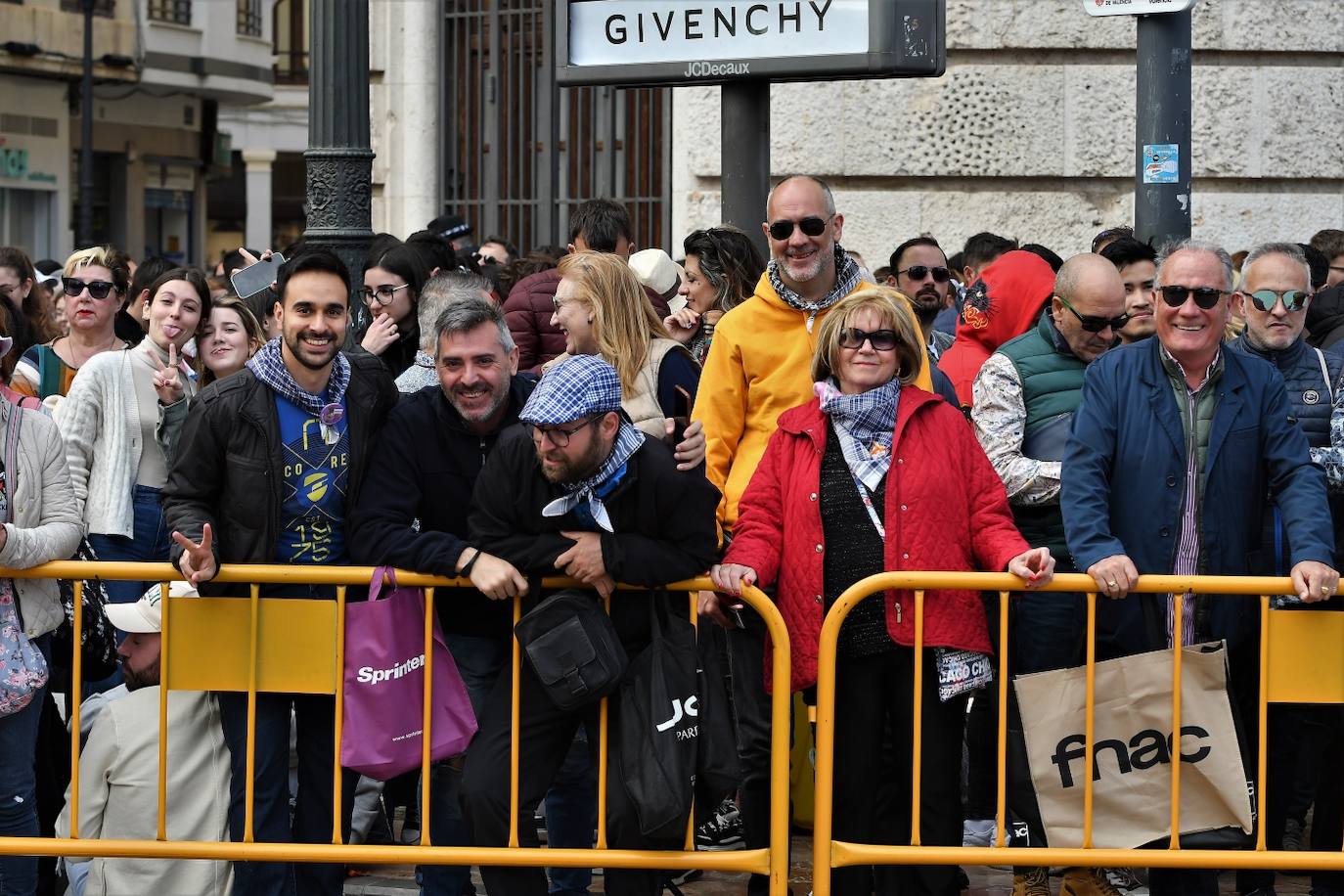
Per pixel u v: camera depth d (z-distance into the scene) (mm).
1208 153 10336
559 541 5113
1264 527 5727
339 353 5527
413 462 5438
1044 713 5324
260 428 5359
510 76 11242
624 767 5070
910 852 5262
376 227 11766
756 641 5836
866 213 10414
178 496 5371
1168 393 5469
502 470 5180
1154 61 7340
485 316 5367
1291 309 6184
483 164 11500
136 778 5754
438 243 8609
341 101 7637
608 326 6098
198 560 5199
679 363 6188
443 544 5234
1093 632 5293
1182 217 7398
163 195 43812
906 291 8609
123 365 7168
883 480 5426
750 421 6164
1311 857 5234
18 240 38031
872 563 5387
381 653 5285
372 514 5344
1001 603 5293
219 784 5781
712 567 5250
